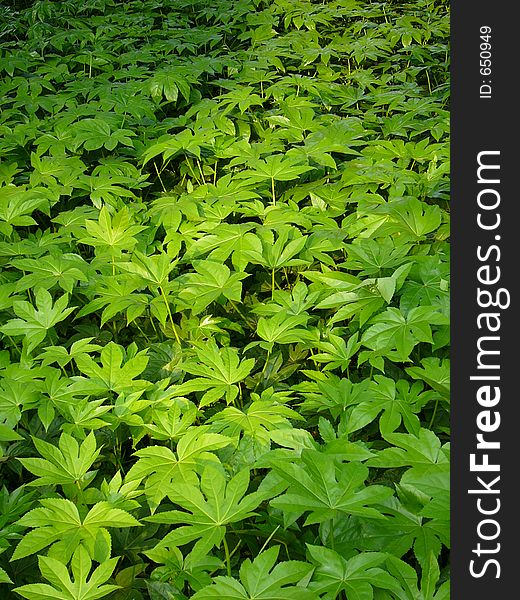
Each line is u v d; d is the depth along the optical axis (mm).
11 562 2164
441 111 4637
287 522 1783
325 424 2254
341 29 6691
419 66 5785
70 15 6938
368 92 5625
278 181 4121
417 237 3195
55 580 1741
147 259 2994
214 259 3141
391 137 4820
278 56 5887
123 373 2525
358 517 2008
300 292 2855
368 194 3600
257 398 2488
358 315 2828
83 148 4477
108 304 3115
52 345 2947
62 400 2461
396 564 1753
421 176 3826
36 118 4766
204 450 2107
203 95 5512
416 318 2551
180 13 7086
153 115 4703
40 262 3107
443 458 1984
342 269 3477
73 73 5812
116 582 2115
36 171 4031
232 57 5844
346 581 1677
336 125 4484
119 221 3244
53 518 1927
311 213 3590
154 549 1923
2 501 2188
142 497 2236
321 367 2969
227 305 3359
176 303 2949
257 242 3100
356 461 1879
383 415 2262
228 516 1802
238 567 2143
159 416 2295
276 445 2365
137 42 6488
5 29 6723
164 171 4578
